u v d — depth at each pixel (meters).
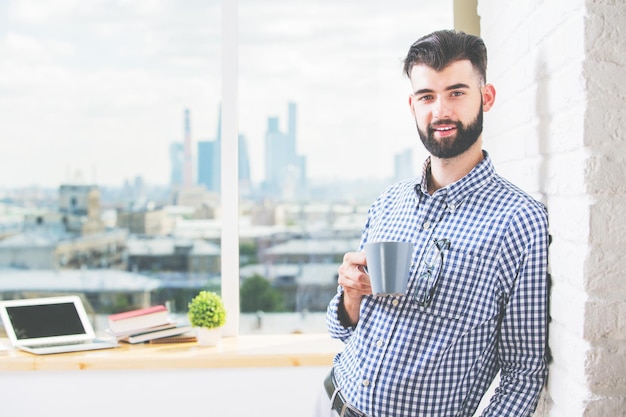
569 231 1.46
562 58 1.48
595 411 1.38
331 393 1.74
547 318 1.62
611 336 1.39
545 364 1.58
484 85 1.67
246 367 2.38
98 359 2.34
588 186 1.37
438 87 1.62
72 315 2.54
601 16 1.36
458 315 1.56
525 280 1.55
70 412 2.37
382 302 1.66
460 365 1.56
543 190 1.63
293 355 2.36
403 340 1.59
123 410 2.38
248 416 2.38
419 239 1.66
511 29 1.90
